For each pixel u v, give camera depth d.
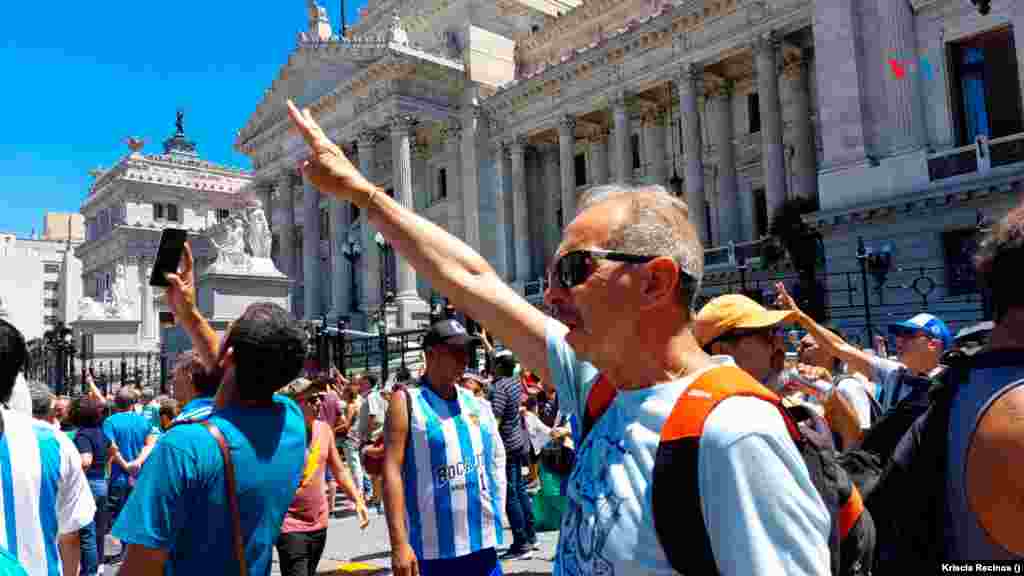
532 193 49.19
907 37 27.12
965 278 24.66
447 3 50.59
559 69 42.69
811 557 1.64
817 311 26.36
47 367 33.62
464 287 2.88
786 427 1.78
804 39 35.41
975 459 2.10
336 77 49.31
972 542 2.14
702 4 35.56
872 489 2.49
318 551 6.48
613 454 1.95
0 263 99.44
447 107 47.91
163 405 11.44
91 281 80.94
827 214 27.80
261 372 3.57
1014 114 25.16
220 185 77.62
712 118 41.44
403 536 5.02
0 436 3.99
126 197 73.12
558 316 2.18
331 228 49.12
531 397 13.84
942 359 2.38
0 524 3.90
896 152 26.91
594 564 1.88
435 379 5.61
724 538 1.65
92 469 10.24
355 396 16.91
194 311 4.43
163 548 3.19
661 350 2.03
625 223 2.04
